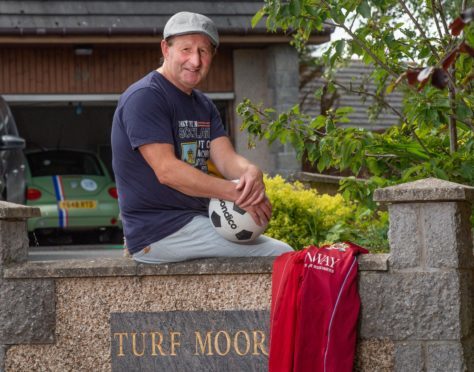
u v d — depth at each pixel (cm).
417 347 482
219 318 509
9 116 1358
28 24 1499
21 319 528
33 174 1583
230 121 1608
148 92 516
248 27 1527
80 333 525
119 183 531
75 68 1570
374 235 796
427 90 584
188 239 521
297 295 488
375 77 645
